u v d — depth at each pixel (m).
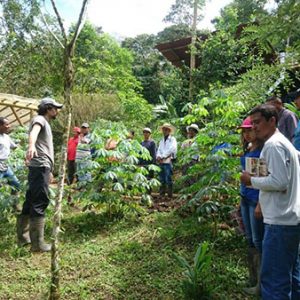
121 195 5.43
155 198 7.02
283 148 2.31
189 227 4.64
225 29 10.48
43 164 4.09
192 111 4.55
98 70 16.42
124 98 13.52
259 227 2.97
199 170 4.35
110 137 5.54
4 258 3.92
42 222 4.11
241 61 9.46
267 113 2.49
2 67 14.58
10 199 4.79
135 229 4.94
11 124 10.35
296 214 2.28
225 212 4.07
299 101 3.56
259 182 2.35
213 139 4.22
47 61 14.61
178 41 11.45
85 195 5.36
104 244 4.38
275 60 3.06
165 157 7.12
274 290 2.29
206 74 10.45
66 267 3.66
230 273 3.39
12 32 13.68
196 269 2.97
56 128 11.57
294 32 2.22
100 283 3.27
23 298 3.04
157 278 3.33
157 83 21.11
